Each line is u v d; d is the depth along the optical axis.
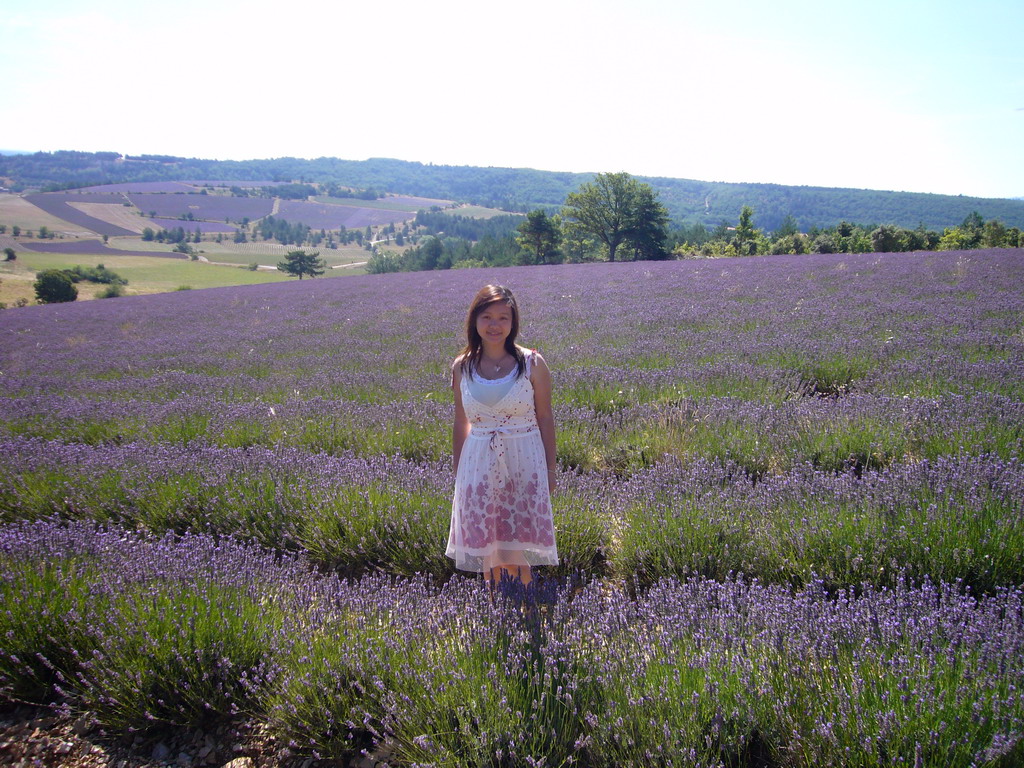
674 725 1.94
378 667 2.35
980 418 4.31
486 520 2.91
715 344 7.85
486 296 2.87
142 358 11.39
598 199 67.56
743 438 4.56
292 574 3.24
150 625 2.55
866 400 4.96
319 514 3.76
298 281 37.09
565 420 5.24
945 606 2.30
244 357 10.40
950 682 1.89
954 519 2.92
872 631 2.22
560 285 19.66
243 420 6.00
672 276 19.78
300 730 2.25
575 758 1.96
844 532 2.99
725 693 1.98
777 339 7.77
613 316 11.49
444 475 4.15
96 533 3.60
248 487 4.18
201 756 2.30
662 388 5.97
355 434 5.44
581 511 3.59
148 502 4.18
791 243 53.09
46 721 2.49
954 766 1.67
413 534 3.51
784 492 3.51
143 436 5.90
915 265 16.09
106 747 2.37
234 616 2.63
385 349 10.19
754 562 3.09
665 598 2.63
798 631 2.26
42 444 5.48
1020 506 2.93
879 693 1.89
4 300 49.69
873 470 3.67
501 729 2.00
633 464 4.52
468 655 2.32
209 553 3.35
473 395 2.92
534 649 2.31
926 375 5.54
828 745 1.82
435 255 104.38
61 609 2.73
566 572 3.37
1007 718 1.72
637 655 2.23
